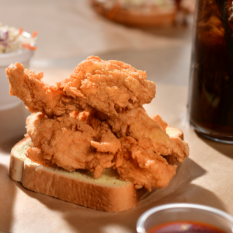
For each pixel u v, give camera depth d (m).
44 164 0.50
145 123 0.51
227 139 0.60
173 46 1.21
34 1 1.89
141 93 0.50
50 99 0.51
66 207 0.49
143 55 1.11
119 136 0.51
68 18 1.54
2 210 0.49
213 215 0.44
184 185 0.53
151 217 0.44
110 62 0.52
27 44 0.70
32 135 0.51
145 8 1.43
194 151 0.59
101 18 1.54
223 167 0.56
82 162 0.49
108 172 0.51
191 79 0.62
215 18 0.55
